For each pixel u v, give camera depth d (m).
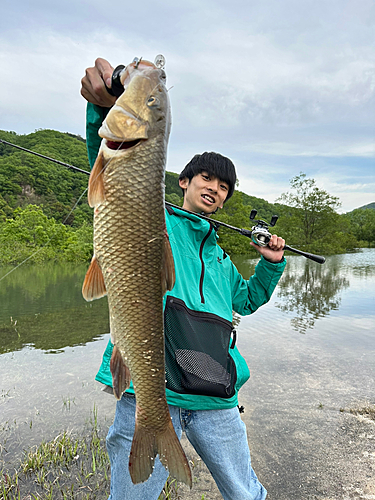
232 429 2.09
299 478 3.05
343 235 49.88
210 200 2.53
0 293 11.68
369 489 2.92
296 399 4.44
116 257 1.49
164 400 1.67
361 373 5.23
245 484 2.11
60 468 3.14
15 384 4.67
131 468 1.65
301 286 14.24
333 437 3.65
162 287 1.62
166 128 1.51
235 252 33.06
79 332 7.07
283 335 7.06
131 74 1.48
